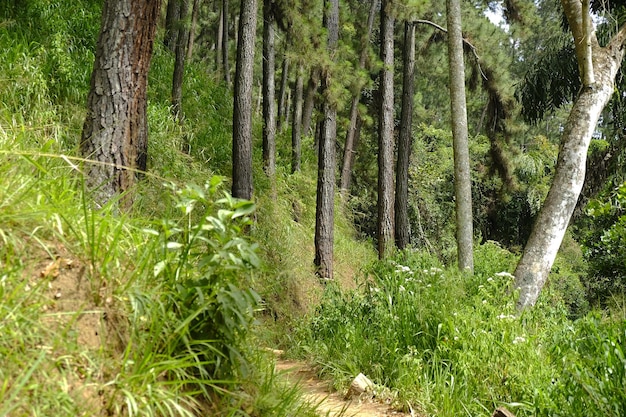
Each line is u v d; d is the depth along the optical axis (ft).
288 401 10.43
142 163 16.90
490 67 55.83
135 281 8.93
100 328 8.03
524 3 54.44
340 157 80.23
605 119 60.49
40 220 8.63
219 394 9.19
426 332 18.37
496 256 43.42
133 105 15.99
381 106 49.21
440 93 103.19
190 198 9.33
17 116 20.22
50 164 11.91
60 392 6.71
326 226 39.50
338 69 40.19
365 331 20.83
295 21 39.63
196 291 9.04
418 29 68.90
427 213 75.00
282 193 48.42
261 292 11.84
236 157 34.81
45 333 7.30
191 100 46.09
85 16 35.63
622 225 27.81
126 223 10.42
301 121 67.72
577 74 47.01
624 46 28.78
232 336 9.12
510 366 15.02
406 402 15.75
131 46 15.97
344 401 16.78
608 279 39.83
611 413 11.32
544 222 26.08
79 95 28.43
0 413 5.92
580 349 15.16
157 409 7.65
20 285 7.45
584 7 26.35
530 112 50.47
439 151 80.69
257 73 94.22
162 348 8.42
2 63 25.05
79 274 8.41
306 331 22.61
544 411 12.61
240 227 9.98
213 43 96.58
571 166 26.27
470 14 56.90
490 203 77.66
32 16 31.76
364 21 62.03
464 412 14.53
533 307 22.56
